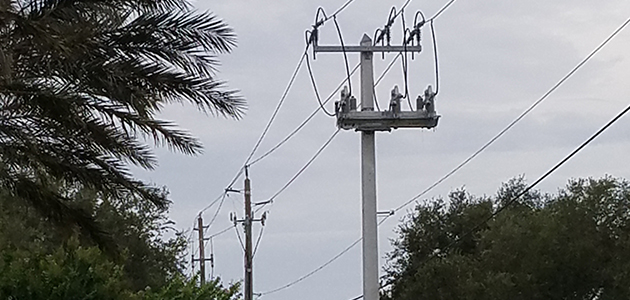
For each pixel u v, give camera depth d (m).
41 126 13.21
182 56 12.81
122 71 12.41
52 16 11.99
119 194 14.23
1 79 11.98
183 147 13.53
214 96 13.12
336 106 19.72
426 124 19.66
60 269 16.48
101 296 16.48
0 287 16.17
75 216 15.05
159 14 12.70
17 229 22.67
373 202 19.95
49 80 12.46
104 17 12.50
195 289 21.70
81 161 13.86
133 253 31.27
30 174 14.46
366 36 19.92
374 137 20.02
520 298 33.22
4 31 11.69
